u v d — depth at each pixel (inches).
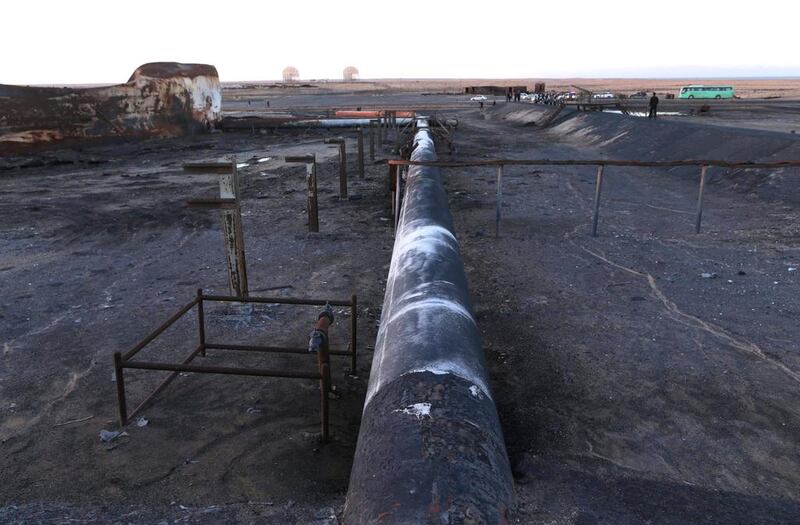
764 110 1606.8
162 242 394.0
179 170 742.5
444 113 2031.3
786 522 124.9
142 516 128.5
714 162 370.0
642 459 150.2
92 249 377.4
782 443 157.8
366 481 91.9
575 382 193.2
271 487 143.3
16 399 190.5
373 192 575.2
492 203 502.9
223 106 2564.0
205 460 155.7
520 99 2452.0
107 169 761.0
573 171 691.4
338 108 2160.4
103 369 211.3
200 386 198.2
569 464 147.1
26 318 260.4
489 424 105.9
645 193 548.4
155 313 265.0
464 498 83.1
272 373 162.1
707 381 192.4
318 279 311.7
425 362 120.5
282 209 497.7
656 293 277.6
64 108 912.9
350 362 217.3
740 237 377.1
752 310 253.6
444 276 175.8
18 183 642.2
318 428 172.1
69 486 144.7
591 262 328.5
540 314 253.4
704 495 134.6
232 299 211.6
